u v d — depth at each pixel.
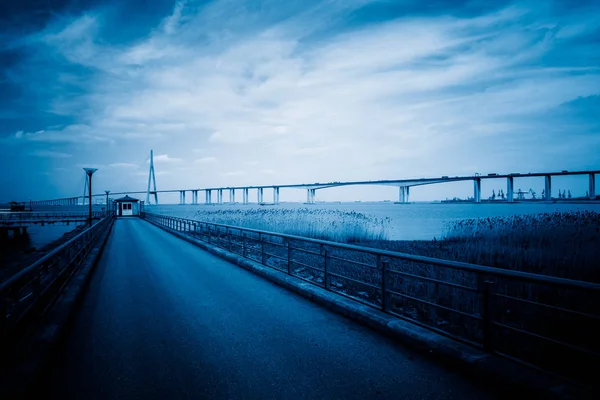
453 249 16.92
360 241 24.06
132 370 4.05
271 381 3.76
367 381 3.72
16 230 53.12
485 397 3.38
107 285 8.88
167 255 15.27
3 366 3.74
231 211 43.38
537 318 6.80
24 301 5.24
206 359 4.34
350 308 5.97
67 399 3.43
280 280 8.75
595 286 2.82
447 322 6.80
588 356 5.26
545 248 13.83
